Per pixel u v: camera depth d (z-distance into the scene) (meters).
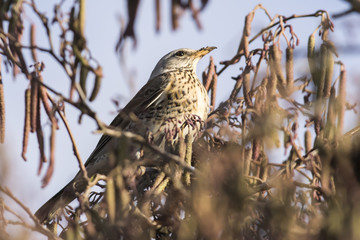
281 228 7.01
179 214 8.03
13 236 7.31
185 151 9.85
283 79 9.19
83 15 6.77
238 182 6.51
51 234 7.55
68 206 9.16
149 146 7.43
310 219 7.54
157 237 8.88
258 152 9.16
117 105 6.86
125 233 7.73
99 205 9.09
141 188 10.36
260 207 7.14
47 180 7.87
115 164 7.66
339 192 6.80
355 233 6.21
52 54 6.77
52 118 8.02
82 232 8.11
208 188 6.57
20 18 7.18
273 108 8.91
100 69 6.78
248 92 9.39
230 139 8.26
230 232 6.70
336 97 8.57
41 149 8.09
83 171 7.95
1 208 7.47
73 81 6.78
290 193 7.76
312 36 8.78
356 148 6.77
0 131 8.25
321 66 8.63
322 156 7.40
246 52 10.12
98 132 7.12
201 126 10.98
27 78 7.16
